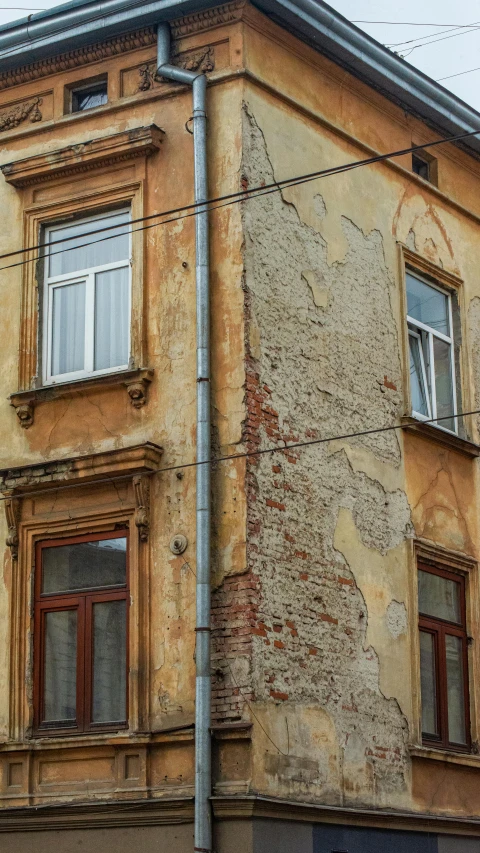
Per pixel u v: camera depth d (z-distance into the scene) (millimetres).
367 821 13938
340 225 15508
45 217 15352
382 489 15367
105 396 14328
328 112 15695
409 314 16797
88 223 15234
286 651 13312
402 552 15508
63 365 15047
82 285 15148
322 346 14789
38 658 14273
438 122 17547
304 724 13352
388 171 16609
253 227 14023
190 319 14000
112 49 15281
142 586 13602
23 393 14680
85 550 14289
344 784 13758
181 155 14547
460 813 15555
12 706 14117
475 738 16141
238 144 14094
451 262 17562
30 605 14383
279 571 13453
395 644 15070
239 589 13008
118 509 13992
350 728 14039
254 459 13383
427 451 16344
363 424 15234
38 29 15367
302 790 13109
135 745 13156
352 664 14281
